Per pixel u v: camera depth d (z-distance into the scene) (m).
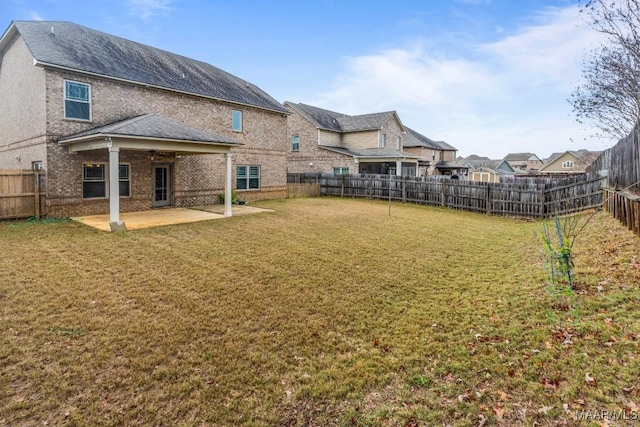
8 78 14.09
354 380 3.49
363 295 5.71
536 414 2.89
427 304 5.34
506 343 4.03
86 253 7.74
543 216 15.08
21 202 11.30
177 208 15.44
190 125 15.89
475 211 17.31
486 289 5.88
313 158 28.09
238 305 5.26
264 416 3.03
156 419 2.98
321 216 14.06
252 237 9.79
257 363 3.79
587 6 7.26
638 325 3.88
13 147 13.98
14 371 3.55
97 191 13.03
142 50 16.64
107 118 12.91
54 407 3.08
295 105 28.95
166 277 6.39
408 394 3.28
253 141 19.20
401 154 27.47
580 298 4.82
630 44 6.94
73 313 4.86
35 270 6.55
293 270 6.96
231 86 19.22
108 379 3.47
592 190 13.52
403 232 11.10
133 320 4.70
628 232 7.69
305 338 4.32
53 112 11.59
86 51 13.40
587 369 3.33
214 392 3.32
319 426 2.91
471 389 3.29
